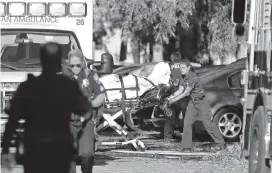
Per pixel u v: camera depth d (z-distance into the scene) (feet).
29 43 114.93
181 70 115.34
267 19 79.56
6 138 62.49
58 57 62.85
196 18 199.21
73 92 62.85
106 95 108.99
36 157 61.82
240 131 129.80
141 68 157.17
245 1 89.30
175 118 132.05
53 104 62.18
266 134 76.43
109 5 205.67
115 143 114.01
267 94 76.54
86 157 75.92
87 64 113.80
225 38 194.70
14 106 62.18
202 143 128.36
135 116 135.23
